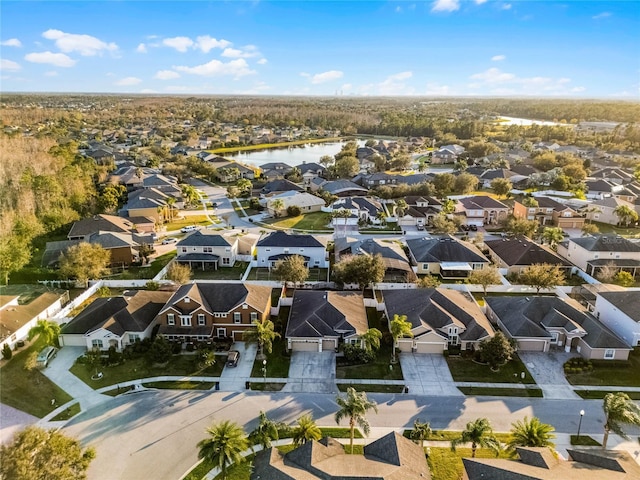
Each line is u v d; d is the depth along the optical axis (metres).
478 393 43.34
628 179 134.00
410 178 137.00
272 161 196.75
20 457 26.83
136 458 35.03
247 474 33.66
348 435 37.50
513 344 49.03
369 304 60.50
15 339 50.34
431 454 35.53
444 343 49.62
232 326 52.06
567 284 68.25
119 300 53.50
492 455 35.53
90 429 38.03
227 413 40.22
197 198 122.75
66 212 92.81
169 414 39.97
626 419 33.50
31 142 137.25
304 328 49.91
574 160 150.38
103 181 130.50
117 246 74.25
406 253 81.19
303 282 66.25
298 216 109.38
